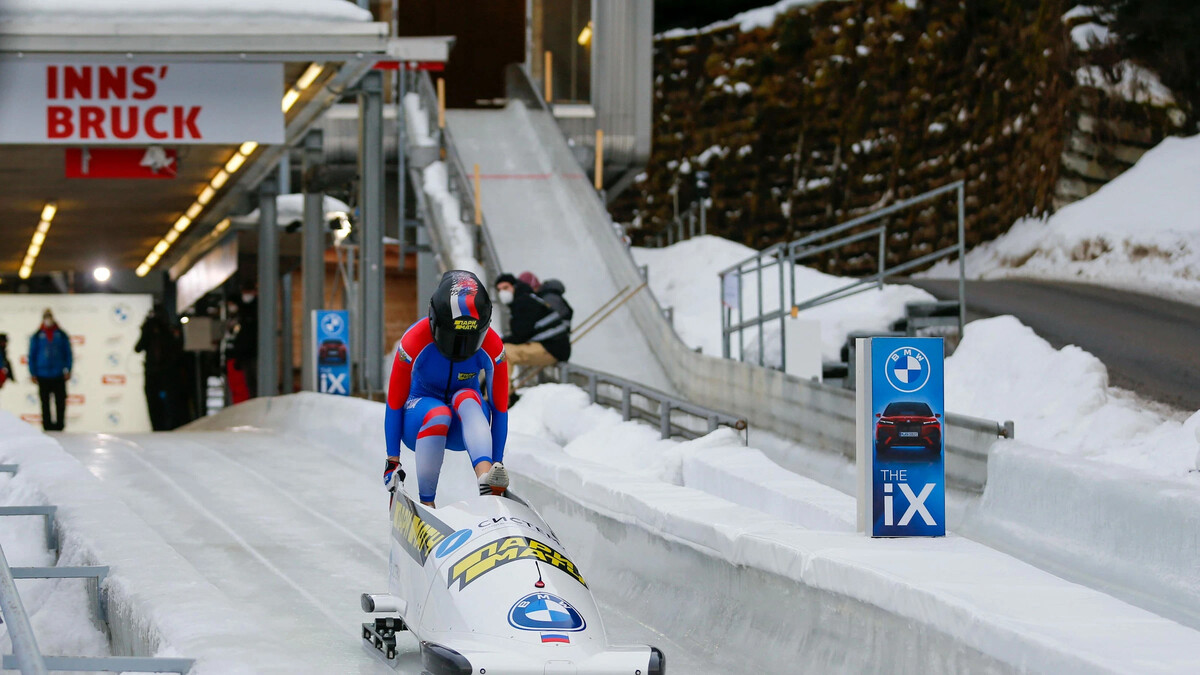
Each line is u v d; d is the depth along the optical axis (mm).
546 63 53094
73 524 13961
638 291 32875
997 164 48031
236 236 47344
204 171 36312
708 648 10984
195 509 18000
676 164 63375
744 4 62875
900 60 54062
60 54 25672
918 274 51281
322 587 13289
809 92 58094
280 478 20922
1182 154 37531
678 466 18266
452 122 47094
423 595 9305
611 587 13266
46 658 8820
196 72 26750
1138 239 34281
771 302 36469
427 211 41000
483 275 35344
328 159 48469
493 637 8250
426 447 10555
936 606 8266
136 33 25516
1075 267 36875
